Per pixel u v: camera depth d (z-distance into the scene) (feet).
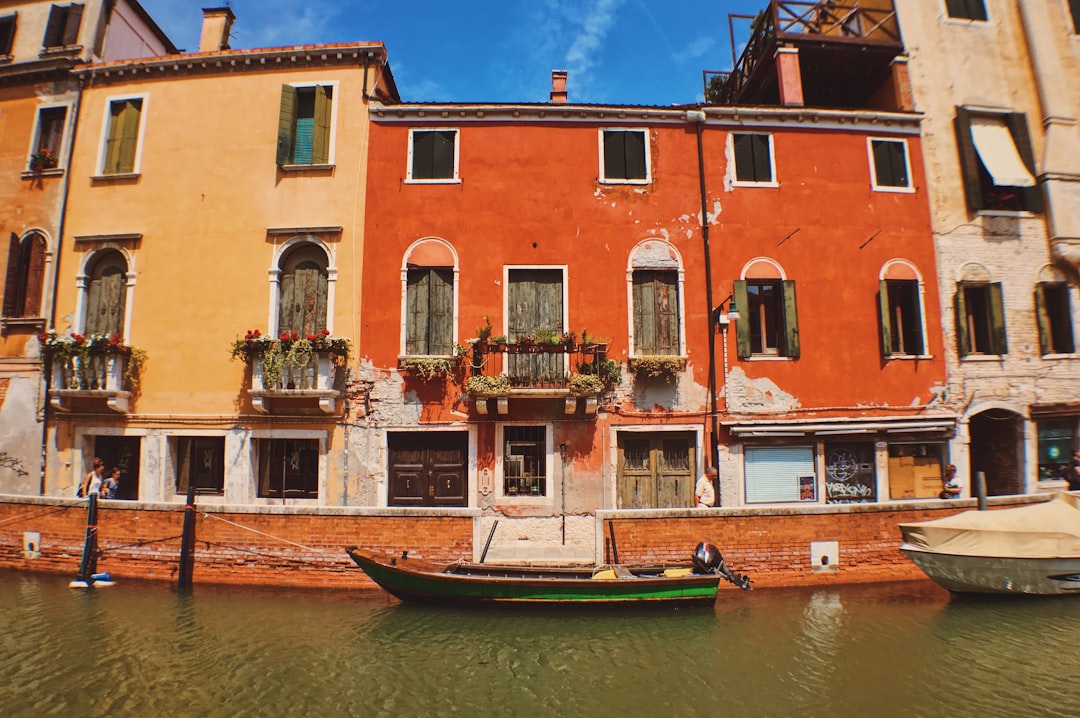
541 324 41.24
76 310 42.55
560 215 41.88
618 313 41.16
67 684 21.68
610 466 39.73
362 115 42.37
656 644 25.27
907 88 45.32
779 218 42.80
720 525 31.37
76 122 44.42
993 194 44.93
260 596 30.14
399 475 40.01
